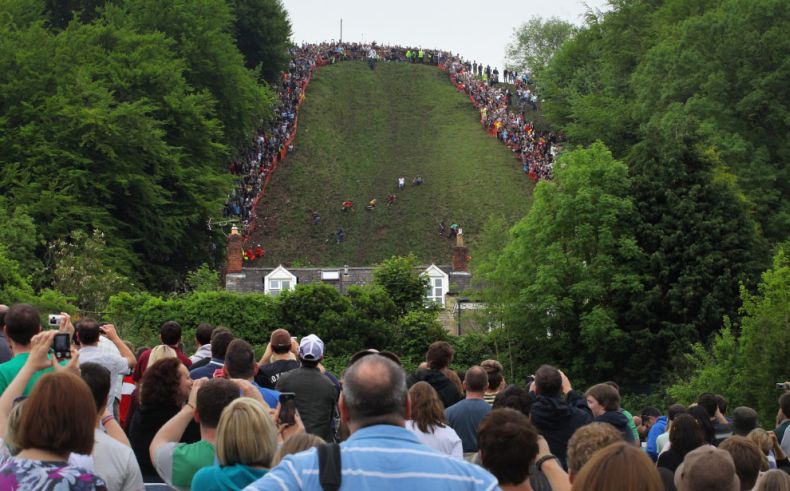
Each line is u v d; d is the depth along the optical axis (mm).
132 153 87438
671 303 62062
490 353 65500
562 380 16656
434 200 133000
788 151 79875
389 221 127312
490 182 137625
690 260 63438
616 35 119438
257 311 62844
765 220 76438
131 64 96250
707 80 83562
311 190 136625
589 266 63125
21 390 11344
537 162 139875
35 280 70688
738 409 17906
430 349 18844
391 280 67125
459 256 95500
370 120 166375
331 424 16438
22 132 81188
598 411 16703
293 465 8062
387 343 63188
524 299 62188
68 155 81312
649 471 8453
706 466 10164
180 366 14758
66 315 14211
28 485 9023
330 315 62219
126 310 62688
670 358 61125
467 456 16188
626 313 62531
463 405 16500
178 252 96062
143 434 14547
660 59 89938
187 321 62094
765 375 43062
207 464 12109
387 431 8422
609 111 102125
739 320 62406
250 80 125188
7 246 69000
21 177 80938
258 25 157125
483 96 171625
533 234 64688
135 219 88812
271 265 114125
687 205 64312
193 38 114625
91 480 9234
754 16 83562
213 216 96375
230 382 12438
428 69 194375
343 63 194000
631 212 64625
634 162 71562
